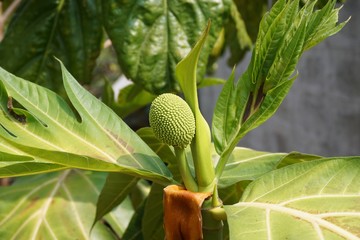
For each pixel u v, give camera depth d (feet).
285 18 2.17
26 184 3.76
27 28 3.52
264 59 2.23
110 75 16.17
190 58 1.90
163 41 3.12
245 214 1.93
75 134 2.29
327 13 2.14
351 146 8.54
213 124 2.31
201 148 2.06
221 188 2.48
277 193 2.02
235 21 4.19
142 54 3.11
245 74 2.31
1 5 4.90
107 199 3.01
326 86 9.07
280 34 2.19
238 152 2.74
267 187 2.05
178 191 2.05
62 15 3.52
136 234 3.14
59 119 2.31
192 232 2.03
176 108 2.00
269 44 2.20
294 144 10.25
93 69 3.58
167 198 2.06
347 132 8.60
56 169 2.05
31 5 3.54
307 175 2.05
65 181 3.76
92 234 3.43
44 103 2.32
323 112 9.25
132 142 2.33
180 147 2.04
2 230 3.38
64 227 3.40
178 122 2.00
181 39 3.12
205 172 2.07
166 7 3.11
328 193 1.99
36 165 1.98
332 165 2.07
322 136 9.36
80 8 3.51
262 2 4.20
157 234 2.97
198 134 2.05
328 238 1.80
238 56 4.83
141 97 4.12
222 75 12.23
